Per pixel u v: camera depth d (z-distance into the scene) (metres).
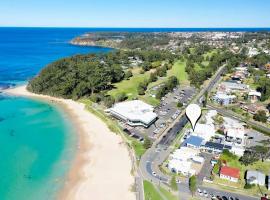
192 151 130.62
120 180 110.62
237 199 98.44
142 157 125.94
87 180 111.19
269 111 181.75
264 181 107.00
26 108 194.88
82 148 137.50
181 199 97.88
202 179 109.94
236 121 167.25
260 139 145.88
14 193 102.81
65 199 100.00
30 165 121.81
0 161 124.38
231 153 126.38
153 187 104.75
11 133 153.38
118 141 144.38
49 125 164.88
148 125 158.12
